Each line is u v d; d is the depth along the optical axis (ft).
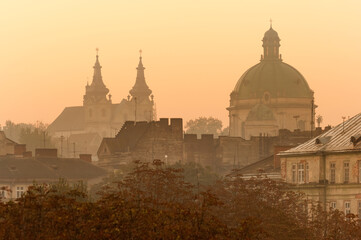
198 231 352.49
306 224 559.79
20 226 353.92
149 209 362.74
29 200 359.46
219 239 353.31
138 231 349.82
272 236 491.31
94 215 349.82
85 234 342.85
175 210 367.45
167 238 347.97
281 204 588.50
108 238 341.82
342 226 543.39
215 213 535.19
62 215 347.56
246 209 543.39
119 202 357.20
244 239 360.69
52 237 342.03
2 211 355.56
